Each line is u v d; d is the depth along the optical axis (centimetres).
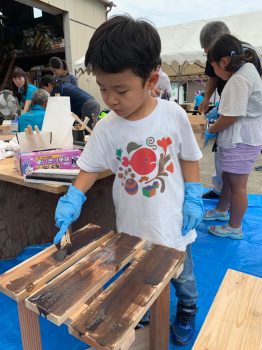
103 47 72
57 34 738
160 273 74
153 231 99
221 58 169
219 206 234
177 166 101
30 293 68
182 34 552
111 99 78
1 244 181
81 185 101
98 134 100
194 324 123
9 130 273
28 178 117
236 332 76
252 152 181
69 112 154
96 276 71
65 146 150
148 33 75
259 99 173
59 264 77
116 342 55
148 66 76
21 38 818
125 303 65
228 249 192
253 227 221
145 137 95
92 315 62
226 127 179
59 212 91
